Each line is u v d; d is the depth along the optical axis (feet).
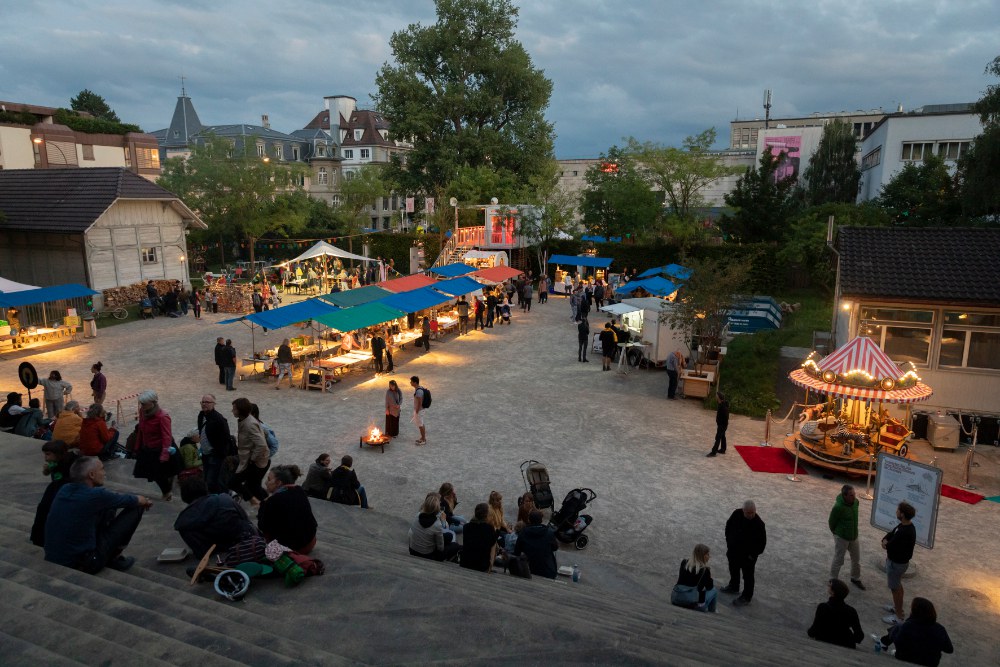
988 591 33.30
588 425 57.93
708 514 41.50
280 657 13.69
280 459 48.21
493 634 16.28
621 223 157.58
